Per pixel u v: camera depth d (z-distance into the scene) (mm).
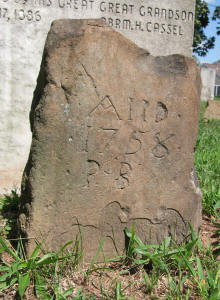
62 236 615
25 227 599
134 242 646
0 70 981
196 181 698
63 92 574
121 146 618
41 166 582
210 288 544
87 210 619
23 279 532
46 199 593
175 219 671
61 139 583
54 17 993
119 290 542
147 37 1087
